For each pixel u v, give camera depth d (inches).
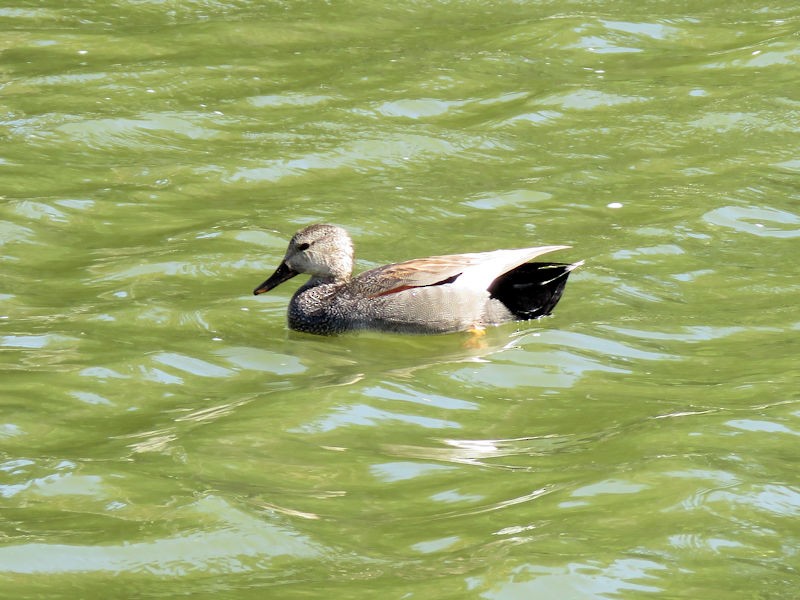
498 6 1048.2
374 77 898.1
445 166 762.2
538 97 853.2
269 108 847.7
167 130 810.8
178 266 616.1
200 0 1057.5
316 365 517.3
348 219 677.9
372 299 551.5
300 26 1008.2
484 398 478.9
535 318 553.9
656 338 530.6
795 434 431.8
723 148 777.6
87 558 357.4
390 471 415.5
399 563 353.7
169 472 411.8
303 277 622.5
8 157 764.6
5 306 569.6
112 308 566.6
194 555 359.6
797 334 530.6
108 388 487.5
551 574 344.2
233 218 682.2
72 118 815.7
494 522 376.5
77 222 677.3
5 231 657.6
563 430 447.5
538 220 677.3
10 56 935.0
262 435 442.6
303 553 360.5
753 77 883.4
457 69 909.2
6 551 359.6
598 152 775.7
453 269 553.0
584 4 1045.8
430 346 539.2
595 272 599.2
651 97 853.2
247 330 555.8
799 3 1037.2
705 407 459.2
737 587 339.6
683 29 979.9
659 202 695.1
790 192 705.0
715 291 580.4
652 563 350.6
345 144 783.7
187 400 479.5
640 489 393.7
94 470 411.8
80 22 1011.9
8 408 465.1
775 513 379.2
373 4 1056.2
